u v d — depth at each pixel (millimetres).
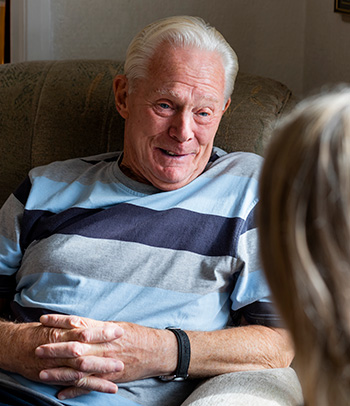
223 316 1497
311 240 569
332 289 561
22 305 1516
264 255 628
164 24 1491
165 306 1424
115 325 1290
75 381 1270
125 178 1549
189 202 1484
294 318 600
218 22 2336
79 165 1654
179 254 1435
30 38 2314
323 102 617
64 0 2314
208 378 1363
